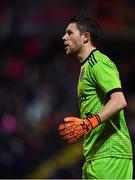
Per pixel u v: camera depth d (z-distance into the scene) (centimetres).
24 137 3344
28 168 3148
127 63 4728
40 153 3272
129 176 1554
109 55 4850
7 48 4791
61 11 4856
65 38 1606
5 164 3091
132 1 4891
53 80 4353
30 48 4731
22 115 3750
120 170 1540
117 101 1469
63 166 3212
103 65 1523
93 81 1540
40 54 4741
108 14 4831
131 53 4856
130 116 3481
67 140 1488
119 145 1538
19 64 4506
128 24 4859
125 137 1549
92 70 1534
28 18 4906
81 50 1586
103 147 1538
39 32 4878
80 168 3203
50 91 4194
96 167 1540
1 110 3688
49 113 3931
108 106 1470
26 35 4878
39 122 3738
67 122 1488
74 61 4581
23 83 4278
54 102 4078
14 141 3198
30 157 3197
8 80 4356
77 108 4081
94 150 1547
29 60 4669
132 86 4266
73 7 4856
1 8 4919
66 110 4009
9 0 4950
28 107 3928
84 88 1559
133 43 4866
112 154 1535
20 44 4831
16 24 4925
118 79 1510
